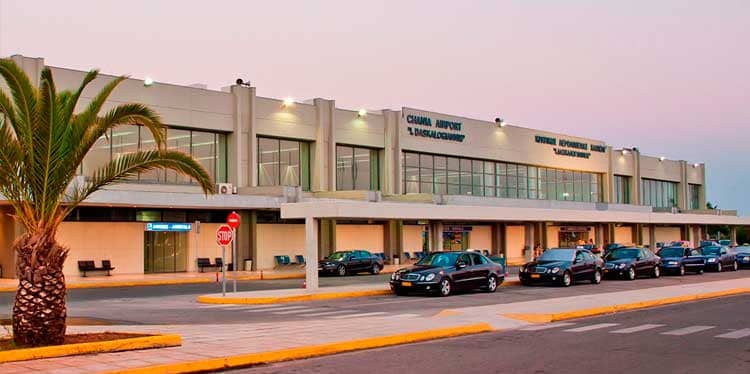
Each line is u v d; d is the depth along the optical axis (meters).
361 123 51.97
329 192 47.88
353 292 27.27
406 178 55.00
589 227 69.94
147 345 12.83
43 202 12.35
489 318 18.27
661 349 13.78
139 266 40.50
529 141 65.44
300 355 12.84
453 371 11.49
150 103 40.91
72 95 13.37
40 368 10.82
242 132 45.22
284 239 47.34
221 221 44.31
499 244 61.88
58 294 12.27
